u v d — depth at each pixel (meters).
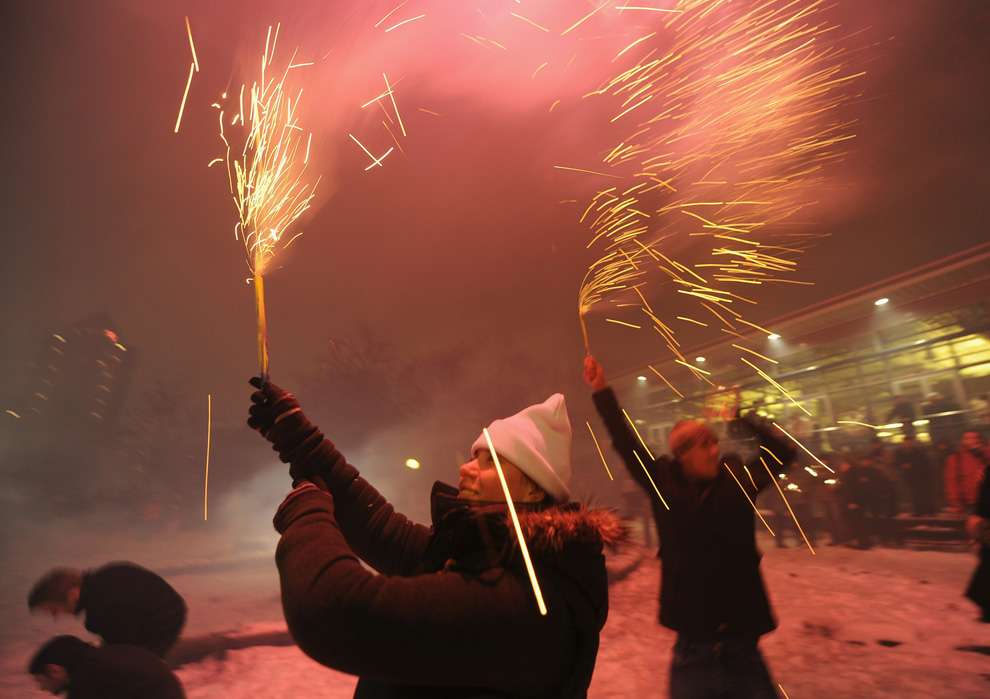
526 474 1.21
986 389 11.98
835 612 6.48
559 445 1.25
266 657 5.48
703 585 2.50
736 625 2.45
